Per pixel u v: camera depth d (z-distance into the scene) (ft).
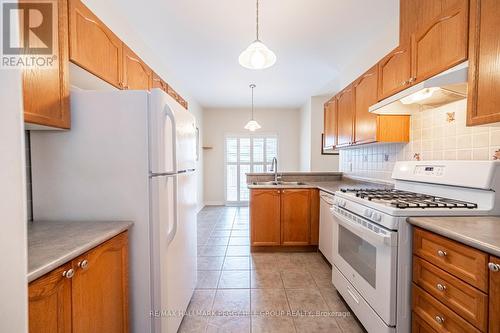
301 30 8.29
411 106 6.29
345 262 6.10
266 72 12.36
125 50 6.11
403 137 7.07
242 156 21.04
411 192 6.19
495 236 3.04
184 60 10.80
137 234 4.49
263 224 10.00
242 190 21.06
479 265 2.93
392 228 4.16
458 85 4.23
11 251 2.06
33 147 4.43
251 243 10.02
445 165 5.19
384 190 6.78
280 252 10.09
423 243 3.91
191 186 6.34
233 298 6.66
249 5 6.96
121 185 4.47
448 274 3.40
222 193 20.99
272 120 21.06
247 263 8.96
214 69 11.93
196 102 18.12
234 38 8.82
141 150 4.45
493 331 2.77
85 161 4.46
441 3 4.59
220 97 17.44
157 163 4.44
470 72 3.89
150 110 4.45
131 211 4.47
